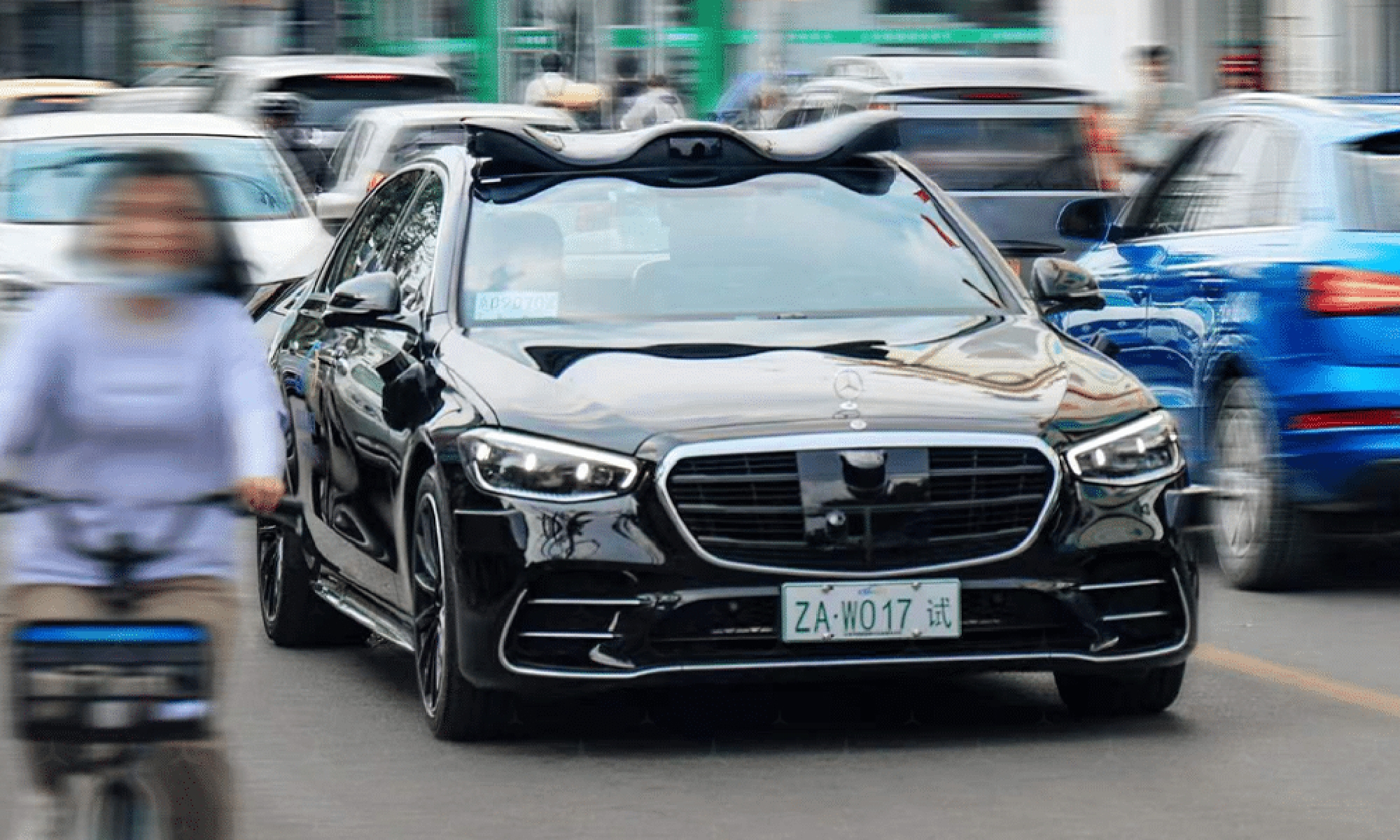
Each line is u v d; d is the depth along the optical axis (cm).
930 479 1466
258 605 2184
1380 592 2177
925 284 1714
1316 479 2095
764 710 1644
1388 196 2116
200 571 1070
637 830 1316
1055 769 1454
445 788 1422
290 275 2917
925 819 1331
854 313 1677
